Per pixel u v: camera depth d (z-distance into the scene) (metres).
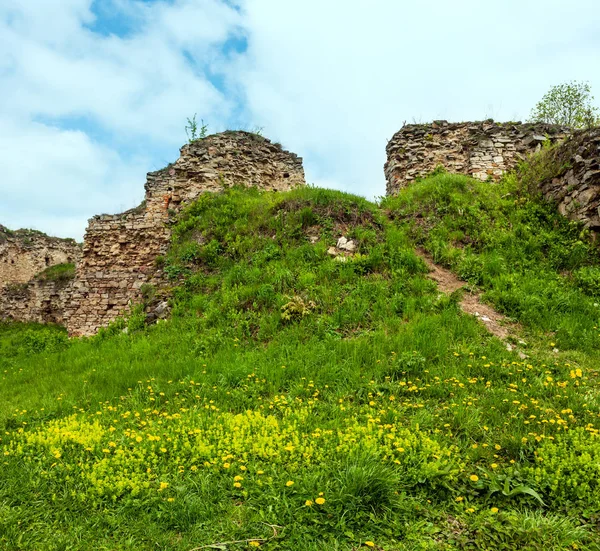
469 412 5.15
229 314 9.48
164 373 7.66
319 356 7.13
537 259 9.98
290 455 4.39
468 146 14.95
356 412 5.48
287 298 9.19
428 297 8.69
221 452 4.51
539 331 7.65
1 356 12.02
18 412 6.74
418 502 3.69
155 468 4.35
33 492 4.04
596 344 7.13
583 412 5.07
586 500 3.66
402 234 10.84
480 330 7.59
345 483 3.78
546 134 14.60
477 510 3.62
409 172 15.24
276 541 3.33
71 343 11.70
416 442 4.45
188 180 14.95
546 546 3.18
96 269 14.52
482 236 10.62
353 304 8.73
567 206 10.91
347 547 3.25
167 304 11.12
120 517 3.65
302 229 11.45
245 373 6.90
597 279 8.88
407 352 6.68
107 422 5.91
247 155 16.31
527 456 4.26
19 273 25.36
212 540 3.36
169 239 13.74
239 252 11.77
